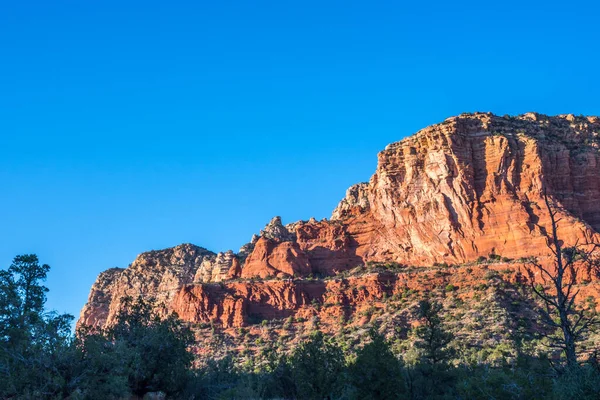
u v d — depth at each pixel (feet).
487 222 465.06
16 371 187.42
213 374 295.07
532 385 148.05
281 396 278.87
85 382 194.49
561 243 431.84
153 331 256.52
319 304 478.18
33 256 216.33
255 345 447.83
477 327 361.92
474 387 164.55
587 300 368.48
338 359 247.70
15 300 203.10
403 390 221.66
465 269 445.78
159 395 238.07
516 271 425.69
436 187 492.95
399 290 453.99
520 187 476.54
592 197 487.61
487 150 493.77
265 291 497.05
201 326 483.51
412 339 369.71
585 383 123.85
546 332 354.74
